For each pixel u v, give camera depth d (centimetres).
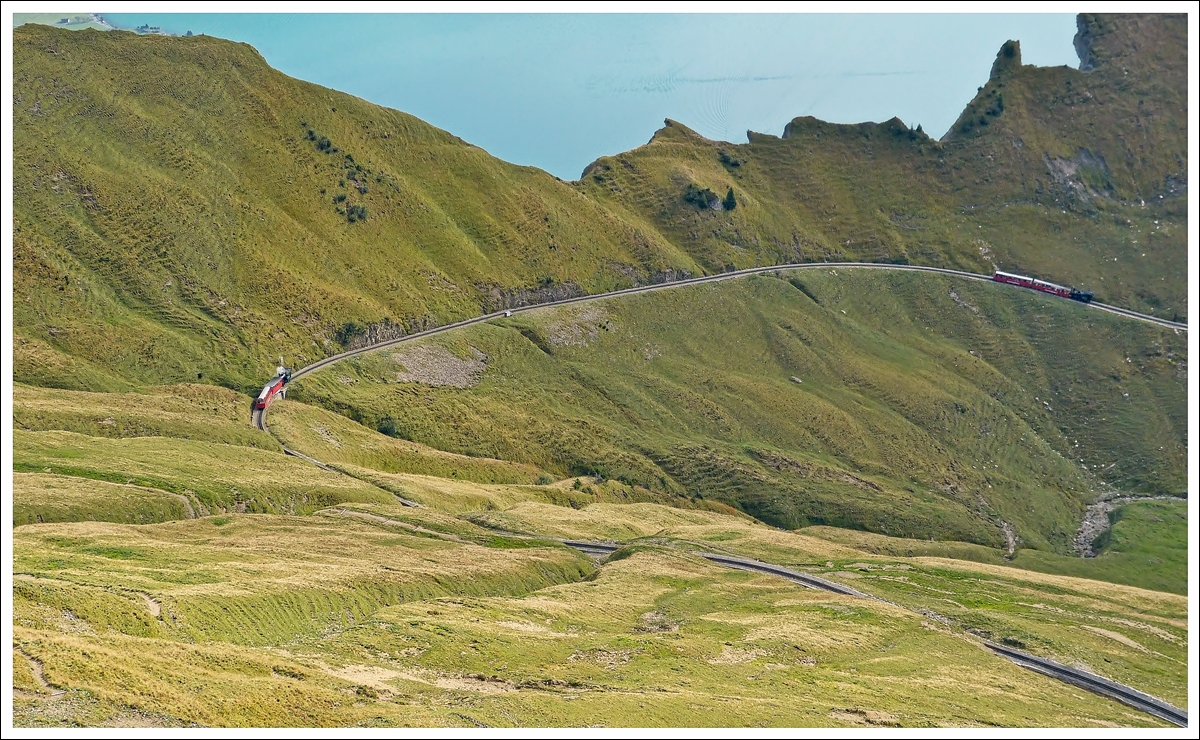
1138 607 13688
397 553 12306
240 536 12269
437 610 9700
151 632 7631
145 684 6172
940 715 8156
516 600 10719
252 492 14388
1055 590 14375
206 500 13662
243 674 6944
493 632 9150
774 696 8188
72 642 6488
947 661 10075
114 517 12256
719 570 13862
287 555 11388
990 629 11500
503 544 14688
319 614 9200
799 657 9638
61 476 13012
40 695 5766
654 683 8288
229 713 6134
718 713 7506
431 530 14712
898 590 13375
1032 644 11038
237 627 8294
